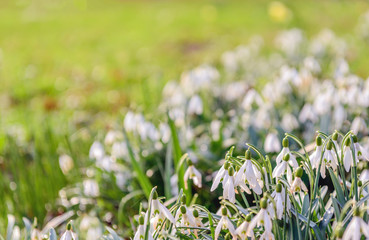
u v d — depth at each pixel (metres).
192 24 11.76
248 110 3.72
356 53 7.32
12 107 6.38
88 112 5.86
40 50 10.20
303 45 6.86
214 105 4.57
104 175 3.45
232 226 1.80
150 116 3.60
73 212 3.05
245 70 6.23
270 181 2.08
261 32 10.13
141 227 1.82
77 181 3.55
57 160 3.71
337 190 1.92
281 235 1.93
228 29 10.86
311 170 1.88
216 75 4.71
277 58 6.76
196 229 1.92
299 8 11.85
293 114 3.86
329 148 1.86
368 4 11.84
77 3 14.91
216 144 3.53
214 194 3.16
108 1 16.69
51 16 14.09
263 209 1.68
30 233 2.47
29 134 4.62
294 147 3.40
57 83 7.46
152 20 12.78
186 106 4.13
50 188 3.55
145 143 3.58
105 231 2.82
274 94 3.81
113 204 3.27
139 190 3.27
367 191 2.07
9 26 13.05
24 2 15.08
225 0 14.84
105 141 3.48
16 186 3.40
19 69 8.55
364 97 3.29
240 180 1.85
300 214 1.91
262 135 3.39
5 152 3.92
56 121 5.27
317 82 4.19
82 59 9.20
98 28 12.19
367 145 2.79
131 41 10.45
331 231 1.97
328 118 3.34
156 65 8.20
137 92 6.38
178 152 2.92
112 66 8.42
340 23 10.21
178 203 1.99
